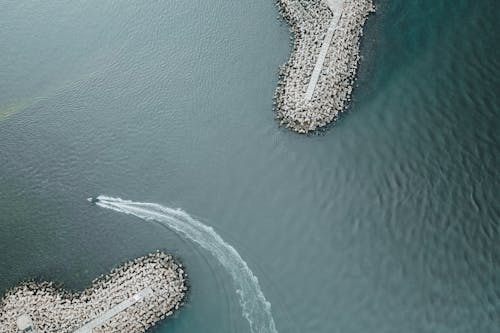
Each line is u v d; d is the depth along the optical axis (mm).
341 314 55906
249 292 58188
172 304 58031
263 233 61500
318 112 68250
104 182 67188
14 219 66312
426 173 62844
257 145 67312
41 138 71188
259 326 56250
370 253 58781
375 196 62062
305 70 71375
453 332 53875
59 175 68438
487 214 59656
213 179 65625
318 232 60781
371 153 65062
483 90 68188
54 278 61031
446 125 65938
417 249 58438
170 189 65688
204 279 59312
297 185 64000
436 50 72000
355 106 68750
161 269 59875
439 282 56469
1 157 70562
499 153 63281
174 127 69812
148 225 63594
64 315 58188
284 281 58344
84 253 62625
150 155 68250
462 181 61875
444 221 59688
